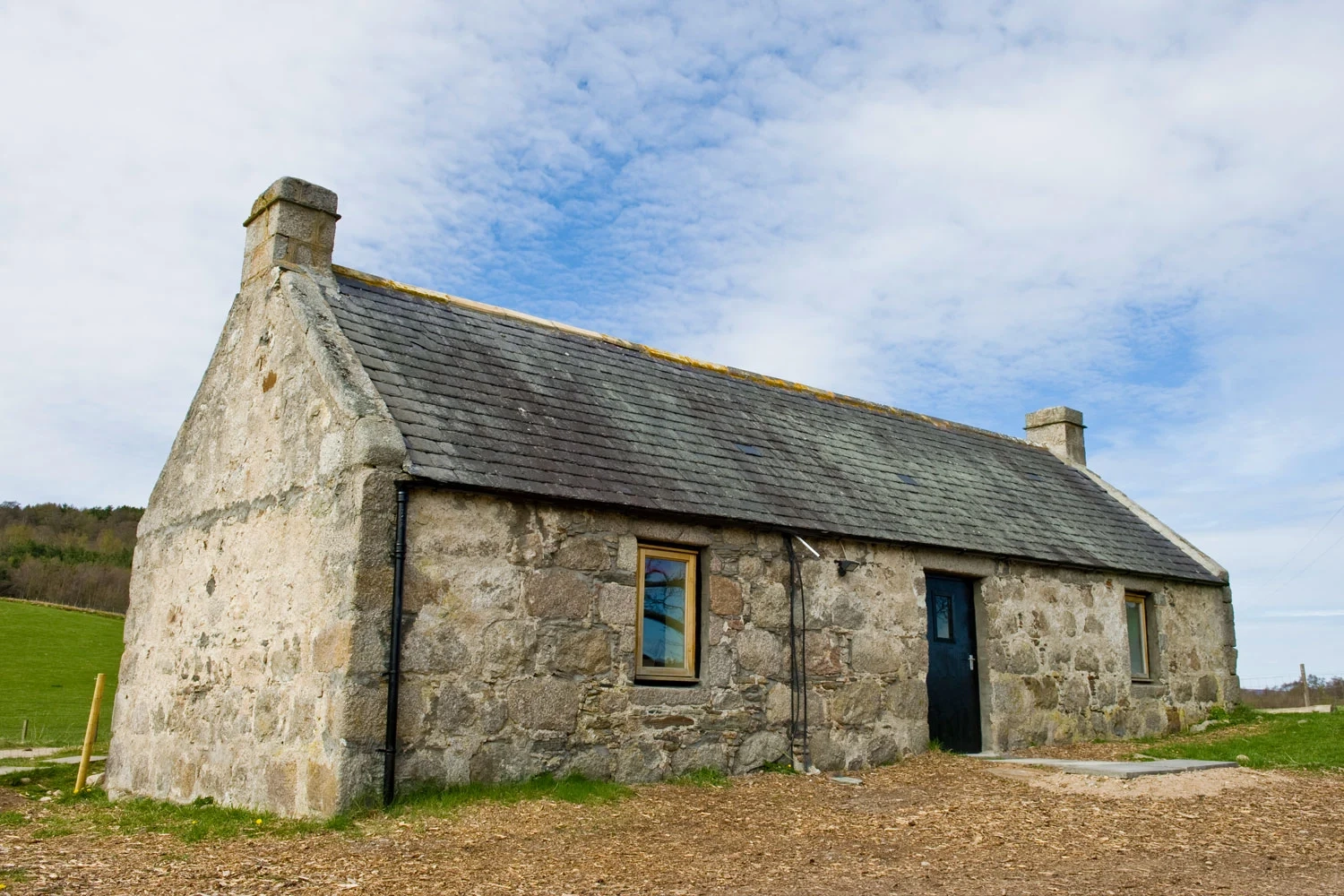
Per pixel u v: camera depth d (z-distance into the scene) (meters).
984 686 12.39
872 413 15.34
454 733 8.07
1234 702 15.88
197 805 9.01
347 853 6.31
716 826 7.41
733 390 13.43
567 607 8.90
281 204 10.21
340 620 7.79
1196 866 6.16
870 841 6.90
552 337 11.94
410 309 10.64
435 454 8.43
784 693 10.32
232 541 9.69
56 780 12.02
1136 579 14.64
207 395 10.92
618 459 9.99
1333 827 7.31
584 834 6.98
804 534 10.70
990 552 12.47
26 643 35.16
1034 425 18.80
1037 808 7.93
